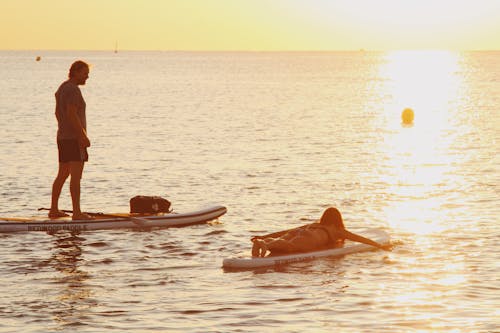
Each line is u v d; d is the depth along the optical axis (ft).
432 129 155.33
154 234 57.00
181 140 129.70
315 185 81.76
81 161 58.39
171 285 42.91
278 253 49.32
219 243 54.34
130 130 148.46
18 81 411.34
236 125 161.07
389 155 110.42
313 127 157.69
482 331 34.60
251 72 652.89
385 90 344.28
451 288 42.06
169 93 307.78
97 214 59.36
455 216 64.44
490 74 590.96
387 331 34.71
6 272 45.57
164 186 81.10
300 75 577.84
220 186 80.89
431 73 636.48
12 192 76.38
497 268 46.52
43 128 149.59
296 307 38.52
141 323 35.94
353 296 40.55
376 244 51.57
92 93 305.94
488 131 150.20
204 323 35.91
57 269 46.39
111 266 47.34
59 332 34.55
